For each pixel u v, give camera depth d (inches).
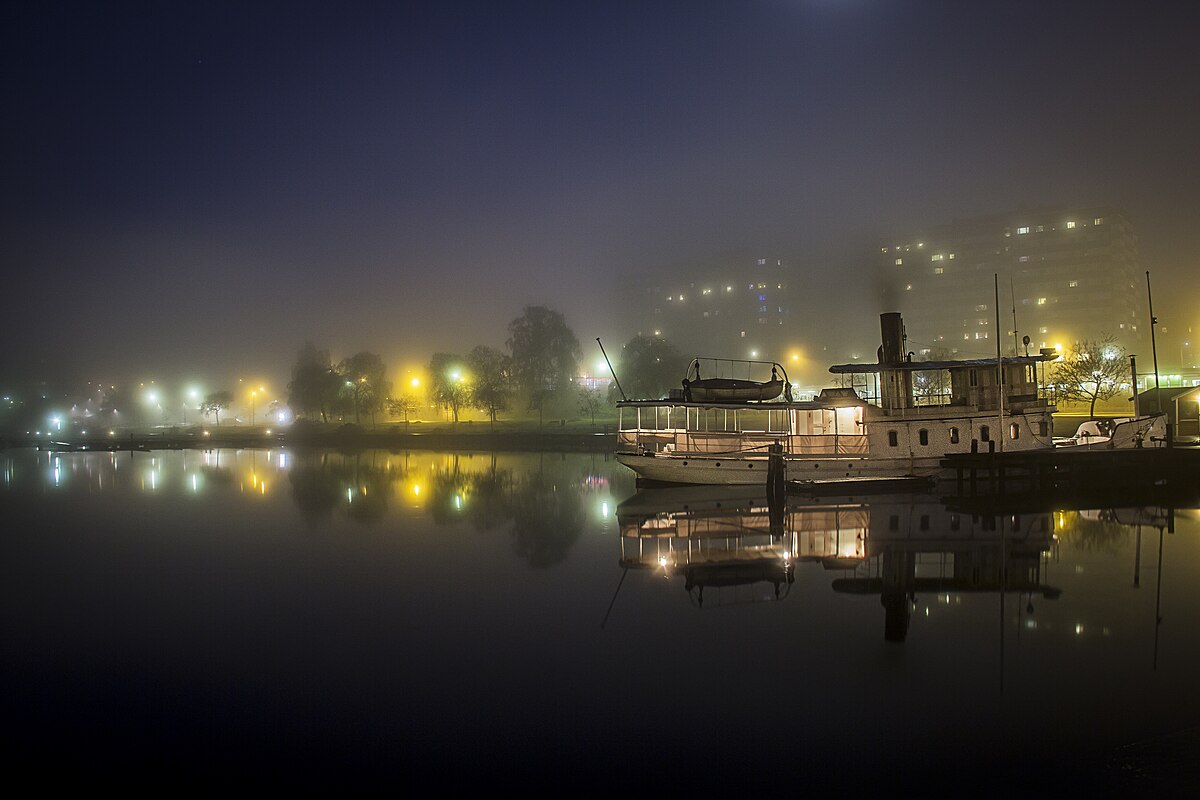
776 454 1624.0
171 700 600.7
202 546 1251.2
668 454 1921.8
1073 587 861.2
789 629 736.3
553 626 772.0
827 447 1873.8
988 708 543.2
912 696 568.7
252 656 702.5
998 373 1829.5
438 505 1724.9
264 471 2768.2
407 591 929.5
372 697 599.2
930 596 836.0
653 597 872.3
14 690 625.0
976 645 674.8
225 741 527.5
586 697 588.1
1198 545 1085.1
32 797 458.6
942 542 1138.7
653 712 557.3
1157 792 430.6
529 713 561.9
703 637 720.3
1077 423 2915.8
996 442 1855.3
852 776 458.9
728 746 502.3
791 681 604.7
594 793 449.7
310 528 1417.3
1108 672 604.1
